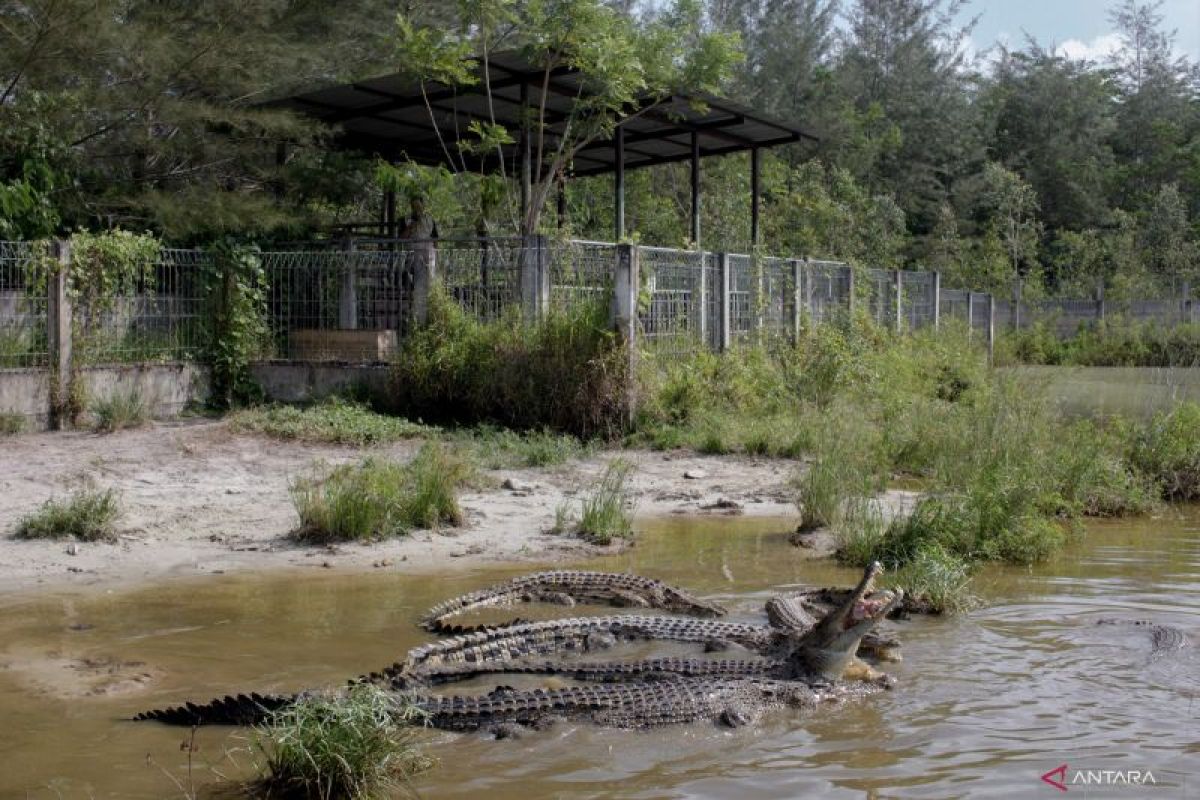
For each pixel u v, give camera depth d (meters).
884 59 57.41
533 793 5.07
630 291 15.93
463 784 5.18
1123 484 12.59
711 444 15.20
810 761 5.47
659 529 10.98
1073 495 12.26
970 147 55.56
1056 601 8.45
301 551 9.70
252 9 20.03
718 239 31.42
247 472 12.72
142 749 5.48
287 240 19.72
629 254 15.88
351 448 14.21
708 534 10.77
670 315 17.66
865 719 6.09
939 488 11.36
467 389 16.28
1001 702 6.25
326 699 5.38
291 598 8.30
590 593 8.62
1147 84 64.69
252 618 7.77
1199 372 21.98
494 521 10.98
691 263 18.12
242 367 17.27
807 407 16.83
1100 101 61.31
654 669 6.87
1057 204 57.16
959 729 5.85
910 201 52.47
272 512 11.01
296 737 5.05
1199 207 54.66
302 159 21.75
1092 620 7.90
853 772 5.30
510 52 18.72
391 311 17.67
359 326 17.91
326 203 22.19
